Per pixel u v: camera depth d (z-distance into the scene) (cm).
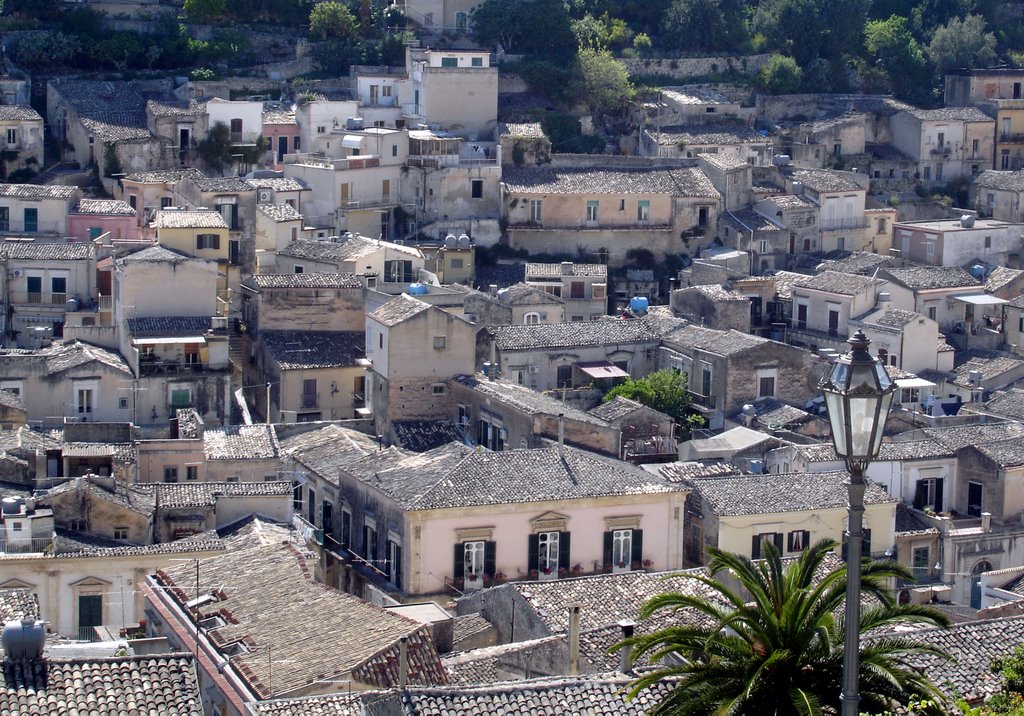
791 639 5944
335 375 17212
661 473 14325
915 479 14662
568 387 18100
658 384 17612
